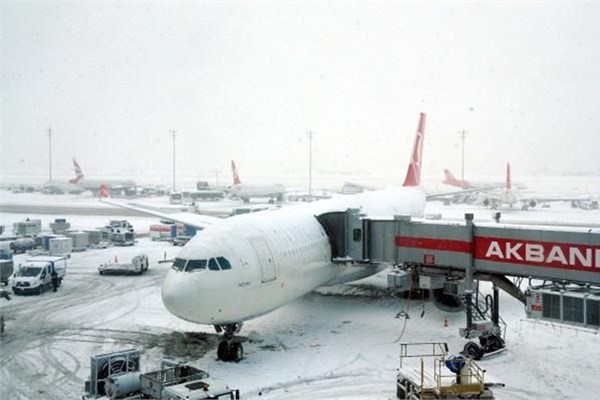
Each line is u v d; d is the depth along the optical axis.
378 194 49.66
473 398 19.88
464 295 32.03
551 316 27.72
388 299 39.94
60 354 29.19
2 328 33.19
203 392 20.41
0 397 23.98
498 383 20.48
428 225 32.41
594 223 82.75
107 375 24.19
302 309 37.31
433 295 34.84
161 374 22.30
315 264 33.09
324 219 35.84
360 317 35.41
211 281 25.78
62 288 44.69
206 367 26.88
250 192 130.88
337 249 35.56
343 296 40.84
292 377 25.67
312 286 33.66
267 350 29.33
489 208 113.12
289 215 34.66
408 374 21.91
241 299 26.78
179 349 29.61
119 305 39.12
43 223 87.56
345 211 35.31
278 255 29.50
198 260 26.36
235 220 30.33
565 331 32.53
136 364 25.28
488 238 30.20
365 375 25.98
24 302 40.22
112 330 33.22
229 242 27.58
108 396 22.97
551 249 28.14
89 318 35.88
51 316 36.41
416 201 54.25
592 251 26.94
